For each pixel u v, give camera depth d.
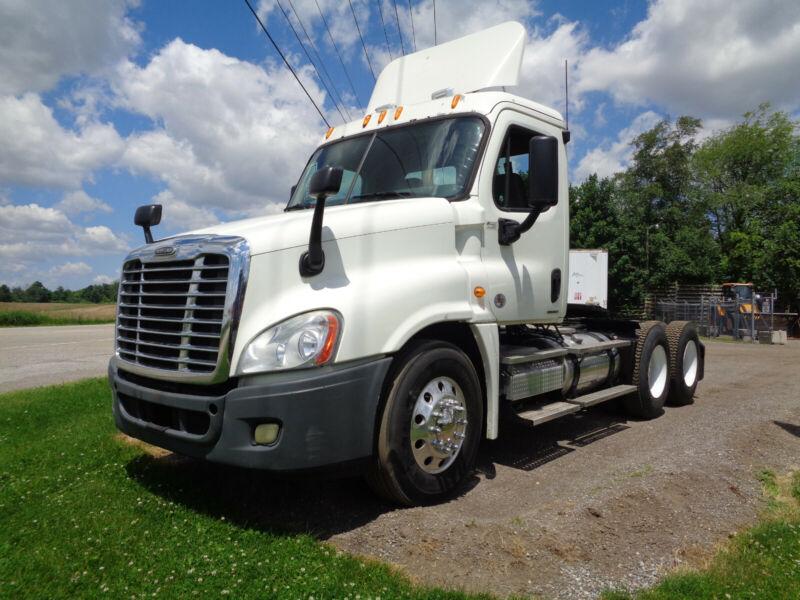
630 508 3.98
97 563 3.03
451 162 4.66
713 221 44.16
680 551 3.42
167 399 3.62
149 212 4.70
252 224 3.94
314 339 3.35
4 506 3.77
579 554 3.33
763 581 3.04
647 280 33.69
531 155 4.31
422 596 2.79
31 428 5.86
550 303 5.25
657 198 39.78
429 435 3.93
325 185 3.40
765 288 30.03
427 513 3.81
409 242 4.04
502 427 6.33
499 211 4.71
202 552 3.16
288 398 3.27
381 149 5.07
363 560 3.12
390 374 3.77
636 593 2.93
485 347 4.37
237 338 3.39
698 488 4.43
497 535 3.49
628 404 6.69
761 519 3.94
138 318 3.95
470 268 4.36
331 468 3.40
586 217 32.56
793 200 37.22
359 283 3.67
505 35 5.36
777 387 9.24
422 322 3.82
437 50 5.73
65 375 10.12
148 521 3.56
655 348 6.88
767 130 45.12
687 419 6.81
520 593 2.91
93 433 5.55
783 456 5.41
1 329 27.38
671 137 39.53
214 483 4.27
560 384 5.36
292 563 3.04
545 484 4.45
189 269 3.61
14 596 2.71
